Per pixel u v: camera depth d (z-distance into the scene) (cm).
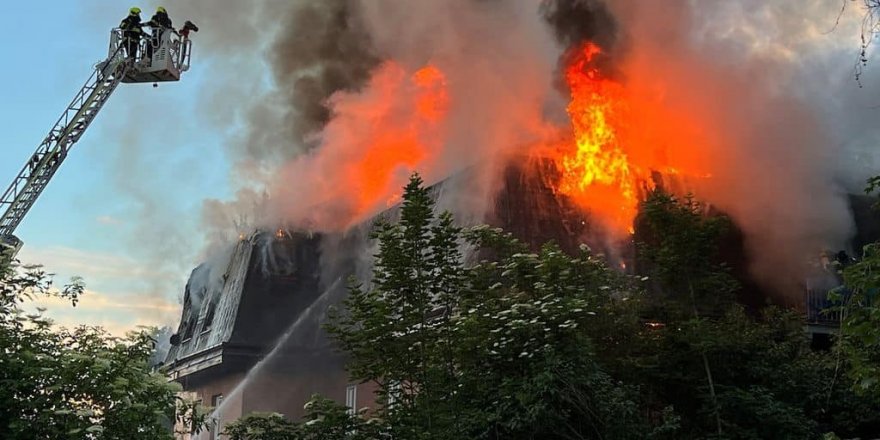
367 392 1997
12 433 1142
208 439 2205
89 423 1152
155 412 1200
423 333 1336
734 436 1345
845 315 969
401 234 1354
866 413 1393
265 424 1386
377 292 1362
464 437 1248
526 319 1302
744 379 1433
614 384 1369
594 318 1400
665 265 1455
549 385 1240
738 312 1466
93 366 1162
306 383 2166
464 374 1331
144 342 1285
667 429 1290
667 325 1441
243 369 2248
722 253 1902
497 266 1476
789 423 1346
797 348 1528
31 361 1180
